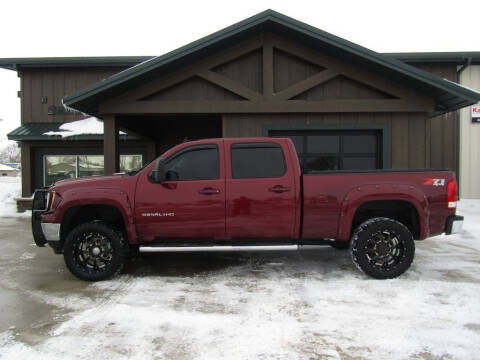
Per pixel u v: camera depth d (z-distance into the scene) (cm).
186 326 335
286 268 523
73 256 462
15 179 4088
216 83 777
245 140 476
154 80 777
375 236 461
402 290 424
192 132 1241
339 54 760
